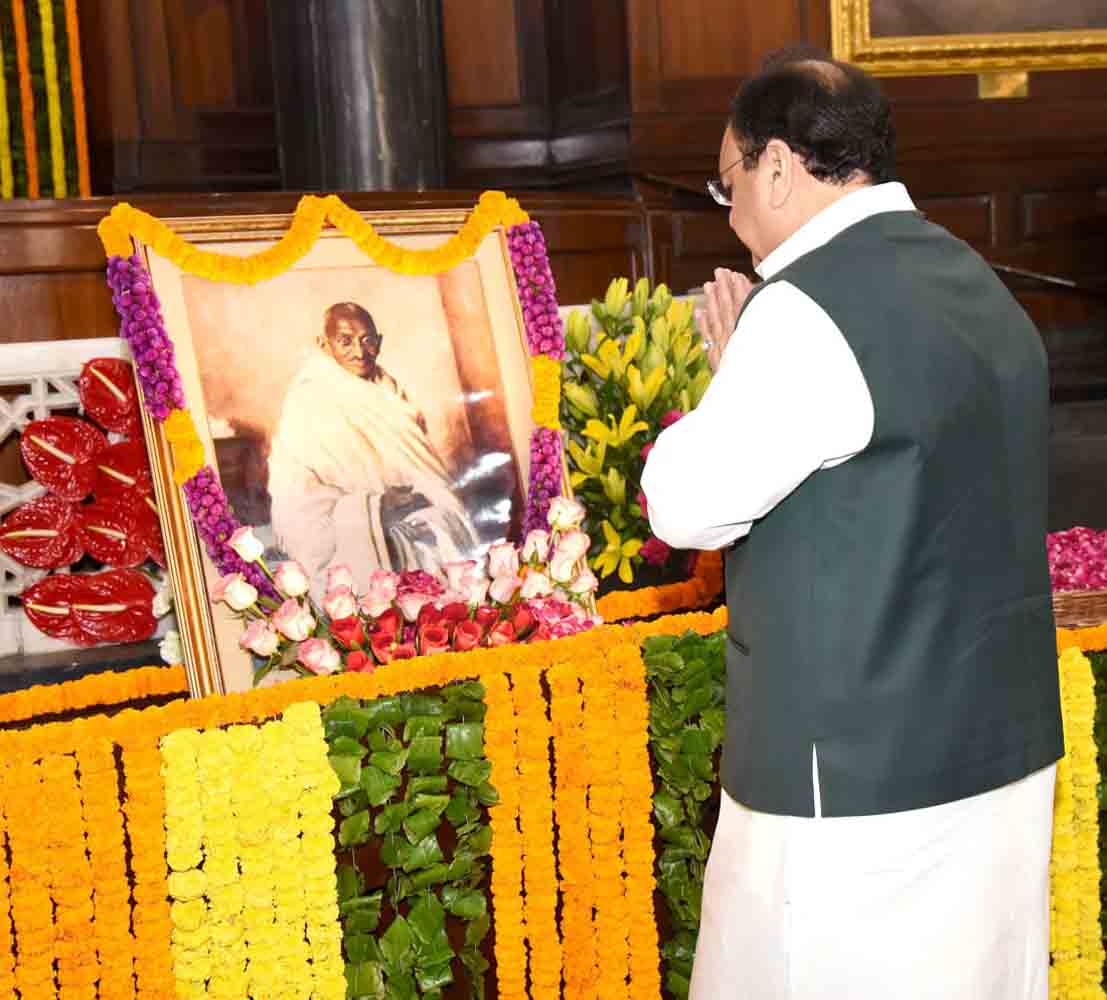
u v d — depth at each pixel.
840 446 1.61
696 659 2.38
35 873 2.03
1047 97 7.08
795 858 1.67
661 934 2.49
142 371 2.53
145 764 2.08
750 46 6.62
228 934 2.11
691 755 2.39
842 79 1.75
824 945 1.67
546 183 7.04
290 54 5.38
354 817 2.20
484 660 2.29
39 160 5.52
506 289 2.93
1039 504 1.77
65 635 3.31
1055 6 7.01
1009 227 7.18
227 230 2.70
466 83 6.92
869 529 1.62
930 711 1.64
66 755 2.05
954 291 1.72
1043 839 1.81
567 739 2.33
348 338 2.74
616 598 3.11
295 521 2.61
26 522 3.26
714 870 1.86
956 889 1.68
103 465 3.29
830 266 1.67
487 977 2.39
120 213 2.59
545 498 2.84
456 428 2.81
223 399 2.60
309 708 2.14
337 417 2.70
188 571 2.49
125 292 2.55
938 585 1.65
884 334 1.62
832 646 1.63
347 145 5.20
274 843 2.13
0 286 3.37
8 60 5.44
